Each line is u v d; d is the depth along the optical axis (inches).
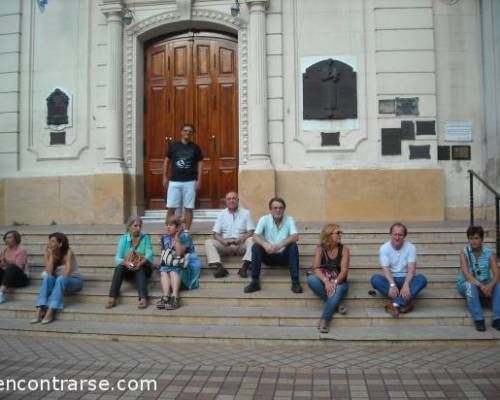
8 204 395.9
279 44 373.4
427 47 366.0
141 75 400.2
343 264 231.1
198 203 393.4
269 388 168.1
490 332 215.0
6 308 249.9
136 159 391.2
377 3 368.8
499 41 362.0
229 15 380.8
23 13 400.8
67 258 250.8
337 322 227.5
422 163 362.6
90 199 385.7
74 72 395.2
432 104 363.9
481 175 365.7
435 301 240.4
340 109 368.8
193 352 206.1
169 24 389.7
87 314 241.9
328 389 166.7
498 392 162.7
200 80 398.0
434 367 185.6
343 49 371.6
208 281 261.0
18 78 399.5
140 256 251.6
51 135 396.8
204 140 395.2
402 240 235.0
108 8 383.9
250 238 270.4
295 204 366.3
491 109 362.9
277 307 242.7
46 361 196.1
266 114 370.3
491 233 302.8
